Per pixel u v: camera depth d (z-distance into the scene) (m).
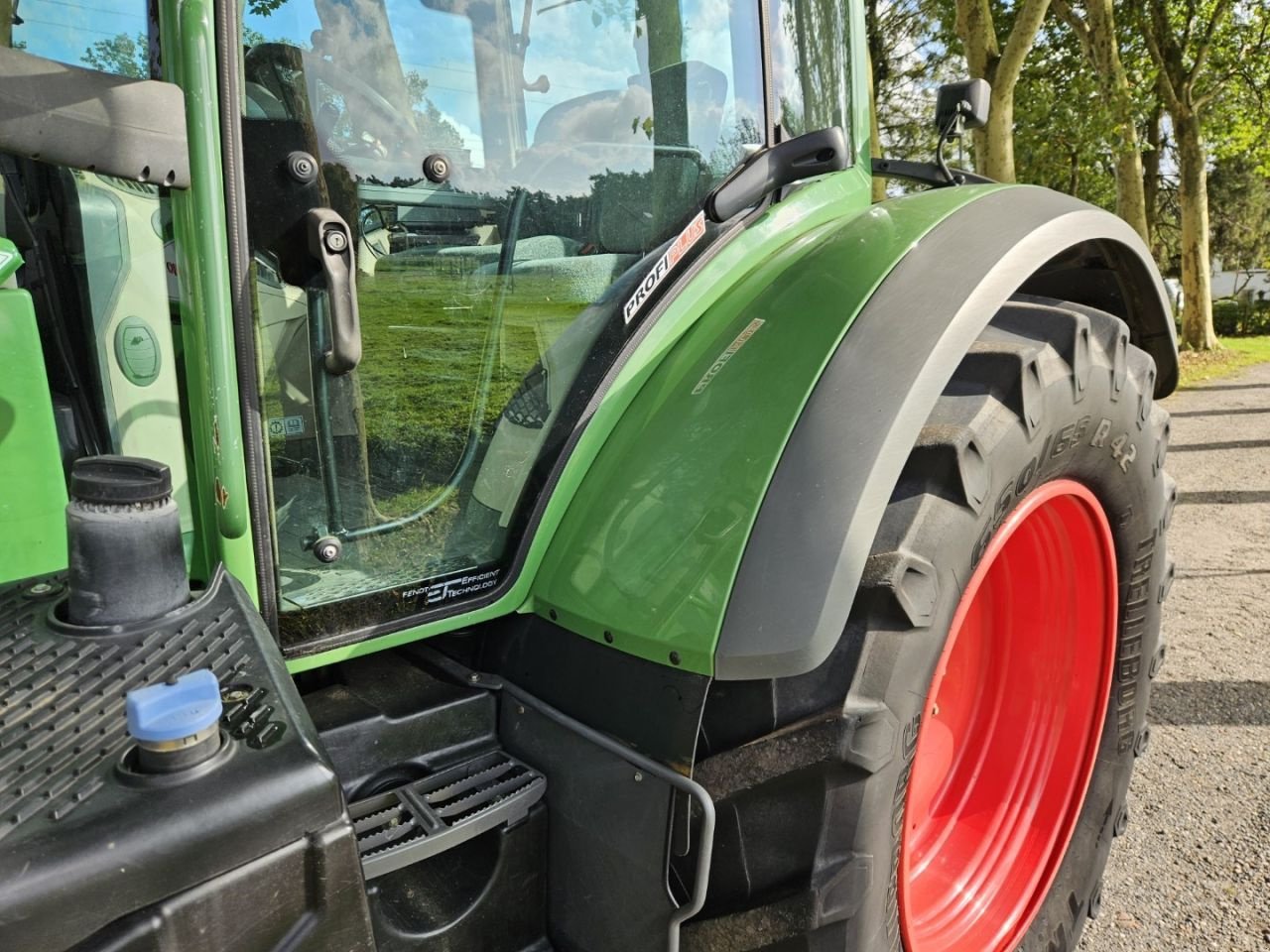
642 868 1.25
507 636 1.48
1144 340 2.06
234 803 0.74
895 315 1.35
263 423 1.16
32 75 0.89
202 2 1.00
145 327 1.20
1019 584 1.86
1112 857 2.22
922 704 1.30
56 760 0.76
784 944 1.24
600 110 1.51
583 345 1.48
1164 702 2.97
